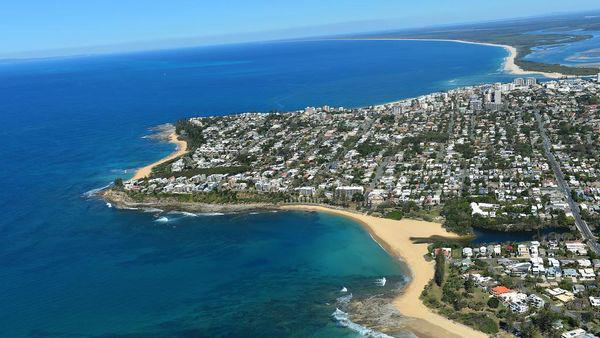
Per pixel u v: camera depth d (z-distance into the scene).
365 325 174.75
